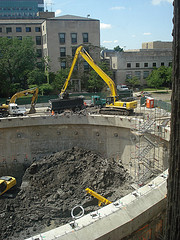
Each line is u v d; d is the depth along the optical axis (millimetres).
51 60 74188
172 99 6230
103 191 30078
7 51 67312
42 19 83625
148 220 9750
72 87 71938
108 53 83562
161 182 11516
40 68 77375
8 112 43500
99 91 72000
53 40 73500
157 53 81312
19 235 24500
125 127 34344
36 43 80688
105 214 9211
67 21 73312
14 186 31359
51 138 40156
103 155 38625
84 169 34344
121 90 68312
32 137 39938
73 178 32750
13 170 39719
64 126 39812
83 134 39469
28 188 31609
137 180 28922
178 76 6020
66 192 30172
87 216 9141
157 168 28719
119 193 29953
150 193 10477
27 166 39750
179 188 6395
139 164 29500
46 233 8406
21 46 68500
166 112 34750
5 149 39469
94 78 69250
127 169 35500
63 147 40375
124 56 78500
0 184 29281
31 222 26219
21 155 40094
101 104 46938
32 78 67250
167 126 27031
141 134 27047
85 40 75250
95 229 8523
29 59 70625
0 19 79688
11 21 79750
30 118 38688
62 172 33656
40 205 28688
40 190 31219
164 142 27703
